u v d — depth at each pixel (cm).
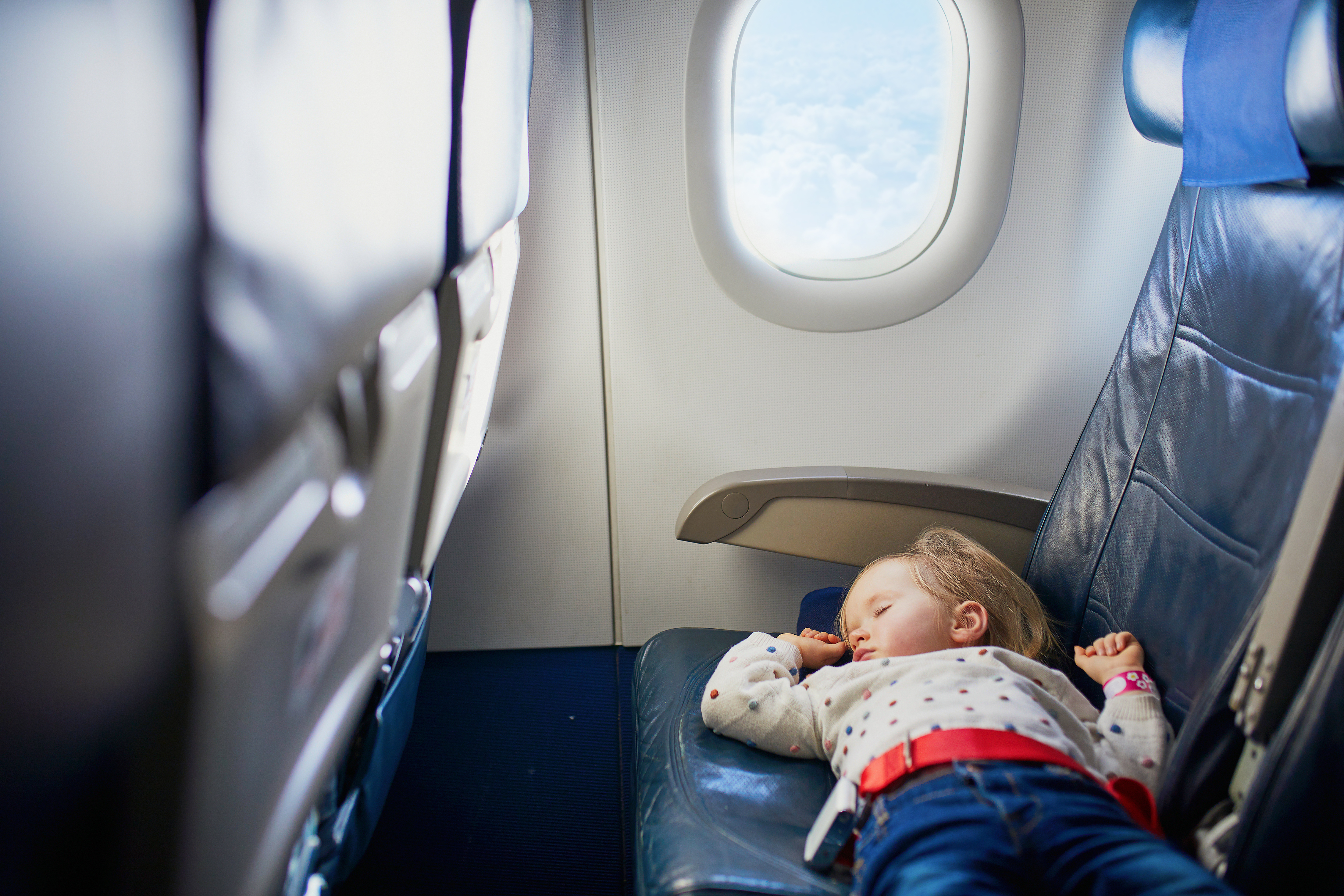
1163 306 102
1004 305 148
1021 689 82
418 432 51
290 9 27
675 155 142
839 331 149
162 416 22
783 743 92
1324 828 56
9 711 22
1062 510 110
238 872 34
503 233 88
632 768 133
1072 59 136
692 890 71
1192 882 55
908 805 71
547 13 135
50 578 21
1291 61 70
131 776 24
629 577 163
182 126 23
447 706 149
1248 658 62
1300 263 79
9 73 19
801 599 163
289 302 26
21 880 24
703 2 134
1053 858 63
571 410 154
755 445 155
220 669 25
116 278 21
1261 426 80
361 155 33
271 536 28
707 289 148
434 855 115
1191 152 90
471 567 162
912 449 155
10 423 20
